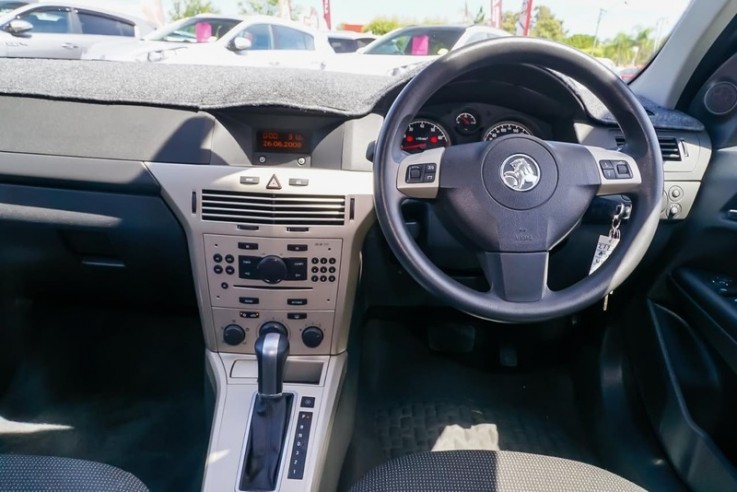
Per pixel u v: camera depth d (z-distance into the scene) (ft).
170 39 17.39
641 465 4.41
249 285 3.74
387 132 2.95
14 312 4.77
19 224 3.84
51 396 5.08
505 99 3.97
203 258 3.69
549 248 2.97
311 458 3.58
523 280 2.94
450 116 4.06
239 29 16.87
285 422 3.73
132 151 3.61
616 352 5.02
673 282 4.48
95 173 3.64
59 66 4.48
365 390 5.48
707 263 4.30
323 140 3.62
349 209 3.59
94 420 4.88
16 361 4.95
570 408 5.37
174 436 4.75
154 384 5.28
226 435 3.63
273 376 3.49
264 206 3.56
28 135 3.67
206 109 3.56
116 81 3.96
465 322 5.48
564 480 2.91
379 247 4.24
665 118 4.22
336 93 3.82
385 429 5.03
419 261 2.94
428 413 5.22
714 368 4.06
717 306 3.88
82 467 2.88
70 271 4.21
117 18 19.26
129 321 5.24
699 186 4.13
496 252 2.97
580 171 2.96
